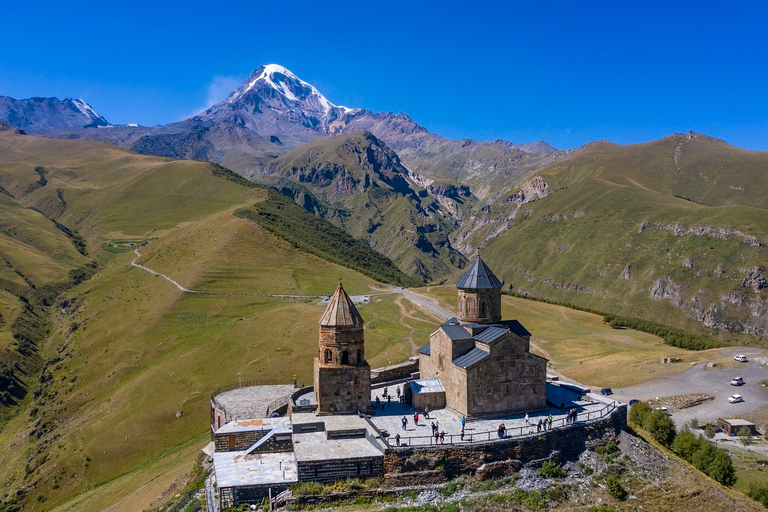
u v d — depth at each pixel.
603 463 50.56
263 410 62.28
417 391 56.56
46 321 170.12
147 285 166.88
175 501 50.19
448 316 134.00
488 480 46.25
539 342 129.12
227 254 174.88
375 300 151.62
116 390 110.56
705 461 57.97
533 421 53.09
